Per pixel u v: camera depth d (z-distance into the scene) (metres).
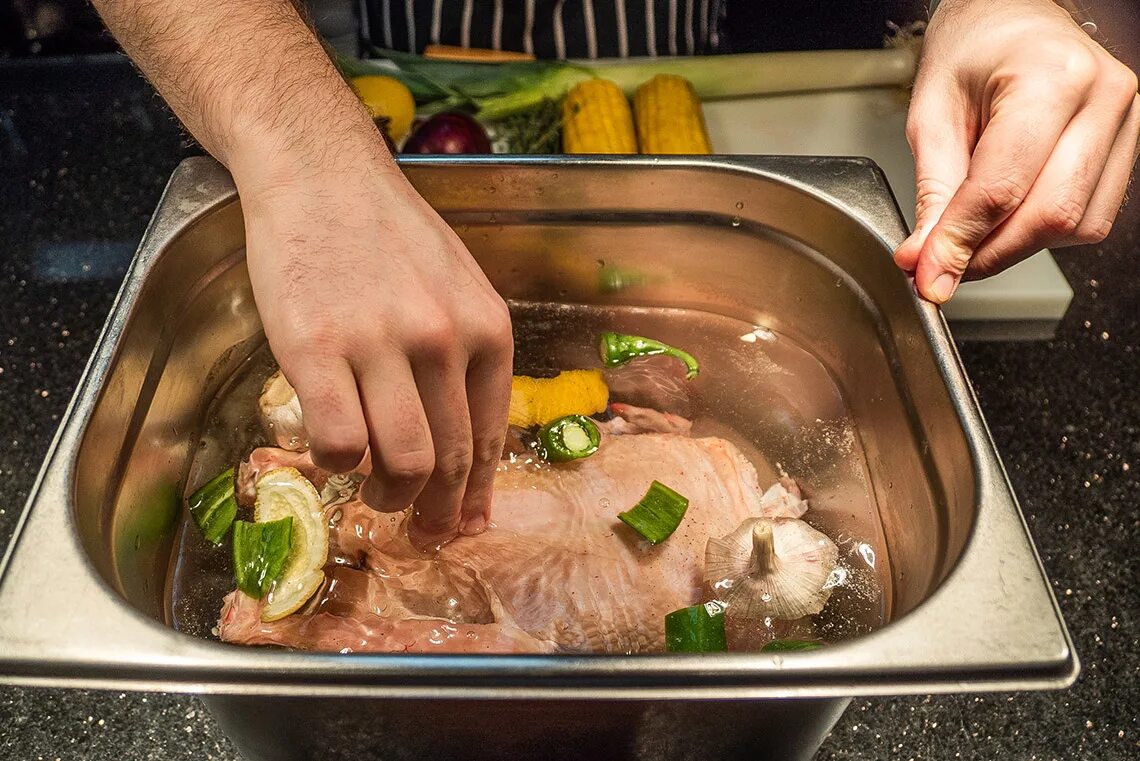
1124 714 0.95
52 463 0.76
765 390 1.12
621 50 1.61
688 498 0.96
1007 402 1.20
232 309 1.07
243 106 0.78
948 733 0.94
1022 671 0.67
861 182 1.04
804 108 1.59
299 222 0.71
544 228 1.11
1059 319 1.30
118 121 1.53
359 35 1.65
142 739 0.92
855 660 0.67
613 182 1.06
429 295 0.68
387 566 0.89
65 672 0.65
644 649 0.88
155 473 0.94
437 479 0.74
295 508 0.89
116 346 0.86
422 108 1.54
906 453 0.96
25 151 1.48
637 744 0.77
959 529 0.80
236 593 0.86
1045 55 0.87
